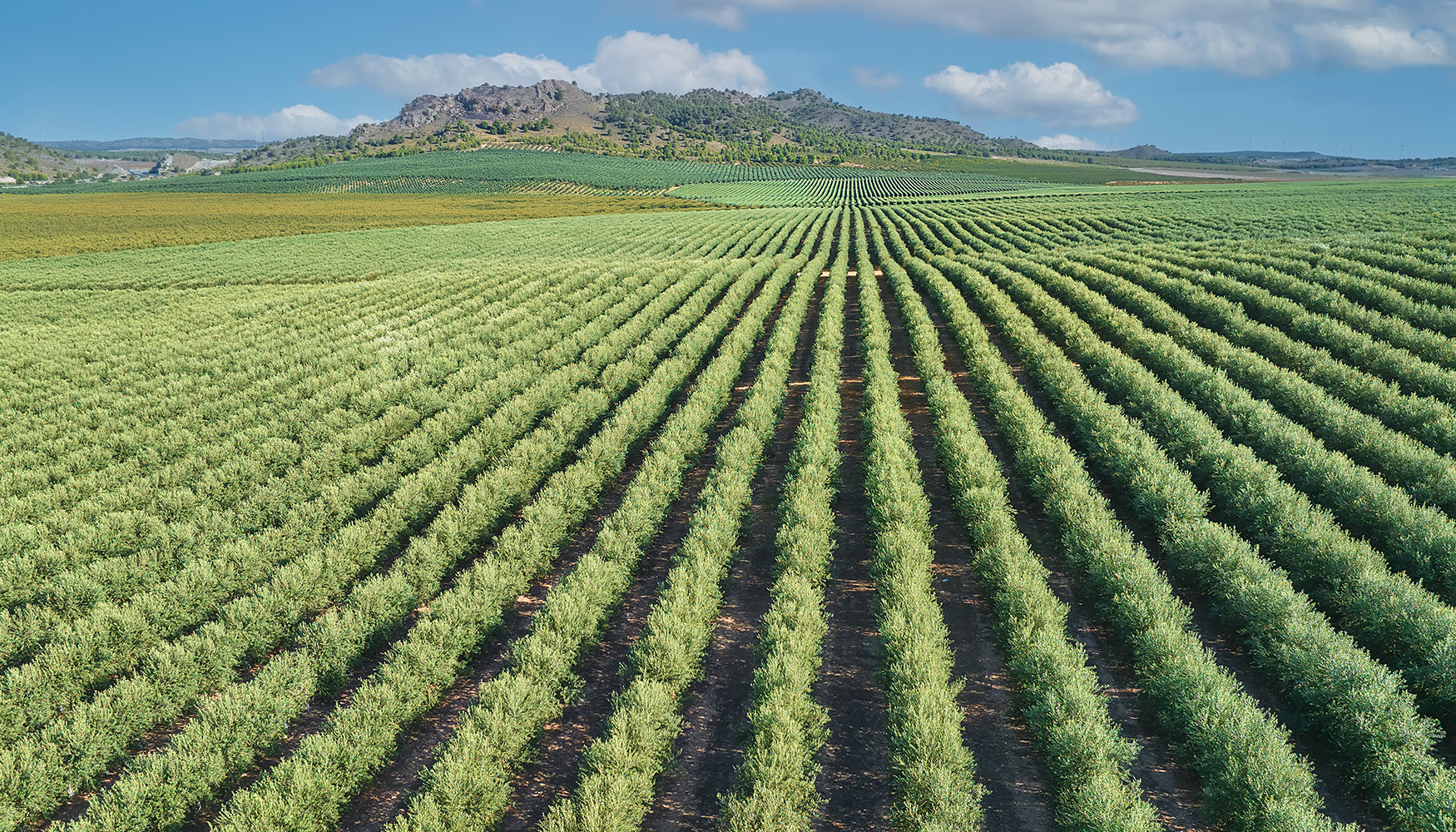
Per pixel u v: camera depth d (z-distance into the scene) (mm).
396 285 47812
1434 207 60125
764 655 11688
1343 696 9219
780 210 110500
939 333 32188
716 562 14086
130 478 20016
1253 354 23062
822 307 35594
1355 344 23344
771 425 20844
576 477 17500
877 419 19875
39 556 15281
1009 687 11094
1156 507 14594
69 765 10211
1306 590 12422
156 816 9359
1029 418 19531
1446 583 11656
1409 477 15211
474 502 16469
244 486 19109
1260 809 8109
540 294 42031
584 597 12664
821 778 9711
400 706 10734
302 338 35531
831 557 14539
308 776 9367
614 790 8852
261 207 125375
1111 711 10484
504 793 9320
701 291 39188
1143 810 8148
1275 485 14484
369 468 20000
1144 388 20859
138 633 12828
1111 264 40562
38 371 30578
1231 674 10906
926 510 15586
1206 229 59438
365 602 13062
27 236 85188
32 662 12070
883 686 11211
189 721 11516
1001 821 8906
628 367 26750
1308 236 48406
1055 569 14008
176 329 38469
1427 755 8844
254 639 12672
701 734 10570
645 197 152875
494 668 12320
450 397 25125
